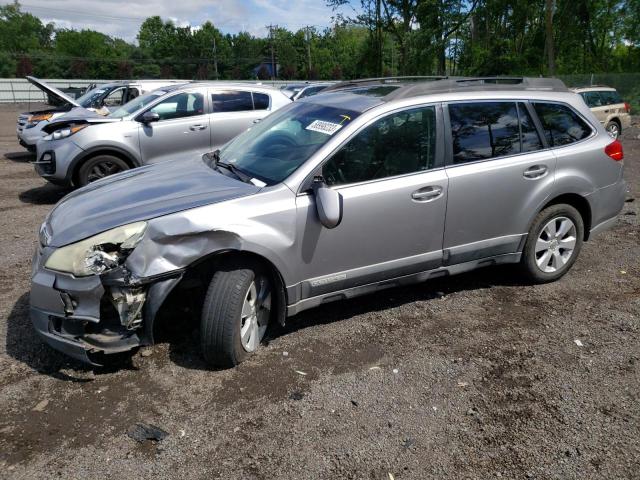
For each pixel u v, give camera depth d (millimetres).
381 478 2645
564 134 4773
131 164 8250
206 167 4270
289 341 3912
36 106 41375
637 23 36969
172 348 3781
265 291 3695
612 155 4984
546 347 3855
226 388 3342
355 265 3891
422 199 4027
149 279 3184
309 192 3668
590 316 4332
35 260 3479
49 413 3088
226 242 3324
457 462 2752
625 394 3307
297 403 3201
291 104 4855
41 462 2723
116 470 2676
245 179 3809
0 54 79688
